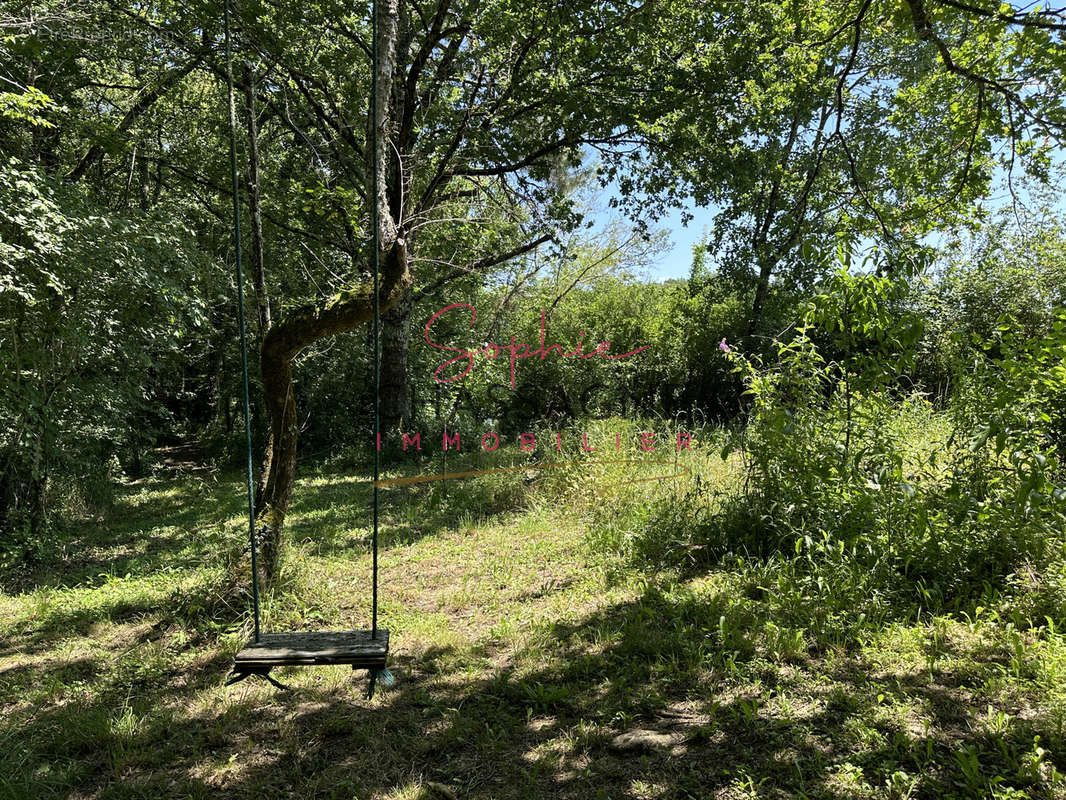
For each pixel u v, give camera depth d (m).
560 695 3.94
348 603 6.10
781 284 17.30
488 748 3.53
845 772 2.94
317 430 18.38
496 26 12.54
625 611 5.20
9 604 6.82
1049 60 5.09
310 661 3.39
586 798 3.03
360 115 14.13
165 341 11.17
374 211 3.57
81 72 12.91
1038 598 4.19
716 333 18.70
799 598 4.76
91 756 3.71
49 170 11.17
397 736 3.74
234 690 4.43
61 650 5.35
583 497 9.24
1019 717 3.21
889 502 5.24
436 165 14.09
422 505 10.66
